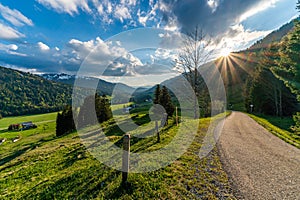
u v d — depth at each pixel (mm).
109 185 5465
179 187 5285
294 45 14234
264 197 4965
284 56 15945
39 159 10438
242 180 5961
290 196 5062
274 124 25359
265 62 43469
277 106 39719
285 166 7586
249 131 16922
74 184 5773
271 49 41625
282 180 6117
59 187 5715
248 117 31469
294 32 14516
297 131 17562
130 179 5648
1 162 16594
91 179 5984
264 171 6883
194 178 5887
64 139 19188
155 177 5883
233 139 12570
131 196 4859
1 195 5934
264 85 43219
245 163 7672
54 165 8617
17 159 13047
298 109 37688
